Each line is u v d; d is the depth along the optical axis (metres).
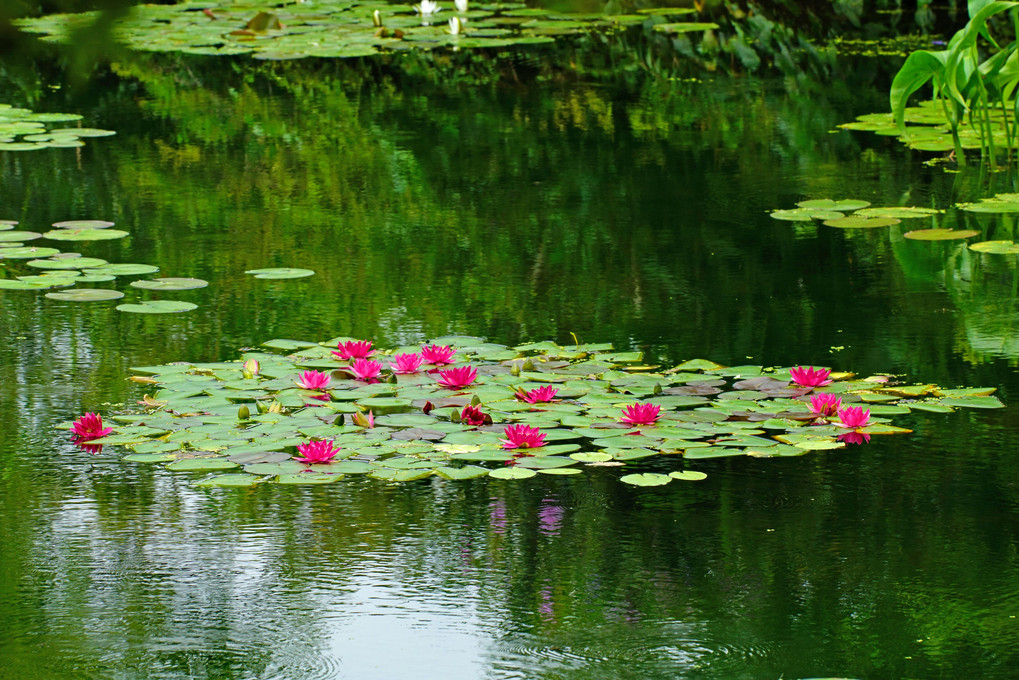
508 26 20.97
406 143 12.35
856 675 3.52
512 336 6.78
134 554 4.34
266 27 20.30
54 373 6.16
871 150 11.81
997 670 3.54
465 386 5.75
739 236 9.01
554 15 22.38
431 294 7.63
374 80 16.08
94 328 6.91
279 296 7.60
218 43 19.06
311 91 15.31
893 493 4.82
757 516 4.63
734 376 6.00
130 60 17.58
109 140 12.49
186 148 12.14
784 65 17.11
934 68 10.66
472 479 4.97
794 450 4.98
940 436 5.40
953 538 4.42
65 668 3.59
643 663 3.60
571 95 14.96
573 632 3.79
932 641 3.71
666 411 5.46
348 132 12.89
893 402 5.65
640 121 13.38
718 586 4.07
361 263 8.37
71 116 13.62
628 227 9.28
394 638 3.77
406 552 4.36
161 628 3.83
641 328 6.92
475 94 15.08
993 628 3.79
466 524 4.57
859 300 7.44
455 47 18.72
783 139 12.38
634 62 17.47
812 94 14.96
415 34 19.94
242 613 3.93
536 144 12.29
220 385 5.84
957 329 6.86
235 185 10.69
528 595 4.03
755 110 13.95
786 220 9.45
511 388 5.76
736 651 3.66
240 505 4.76
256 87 15.60
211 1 24.58
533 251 8.66
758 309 7.29
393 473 4.79
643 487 4.90
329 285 7.84
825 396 5.43
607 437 5.14
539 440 5.05
